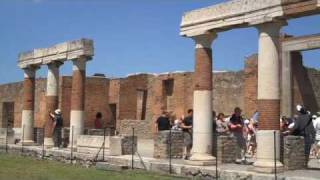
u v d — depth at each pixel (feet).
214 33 72.23
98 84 155.12
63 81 147.84
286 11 60.95
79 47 98.89
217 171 64.49
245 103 113.80
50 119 106.73
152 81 145.69
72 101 100.53
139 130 142.41
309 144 67.15
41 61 110.83
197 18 72.90
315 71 120.47
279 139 62.80
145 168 75.56
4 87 182.19
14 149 112.37
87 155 87.40
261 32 63.98
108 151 86.28
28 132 115.03
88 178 67.62
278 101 63.10
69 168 81.25
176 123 87.86
